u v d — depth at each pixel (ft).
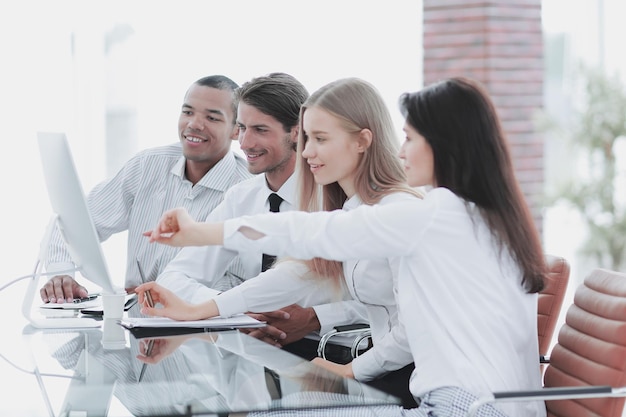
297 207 10.19
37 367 7.58
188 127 12.61
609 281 8.52
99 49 21.03
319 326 10.53
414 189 9.49
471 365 7.72
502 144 8.13
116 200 13.11
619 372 7.98
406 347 8.89
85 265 10.13
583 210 23.06
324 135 9.43
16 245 20.59
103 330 9.26
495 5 22.80
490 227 7.97
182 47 21.11
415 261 7.98
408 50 22.22
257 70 21.18
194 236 8.30
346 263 9.74
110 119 21.16
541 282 8.09
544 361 9.55
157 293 9.64
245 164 13.39
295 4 21.20
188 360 7.70
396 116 22.09
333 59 21.52
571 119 23.65
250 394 6.47
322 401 6.30
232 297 9.82
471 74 22.80
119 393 6.59
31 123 20.85
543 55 23.40
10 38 20.68
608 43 23.67
